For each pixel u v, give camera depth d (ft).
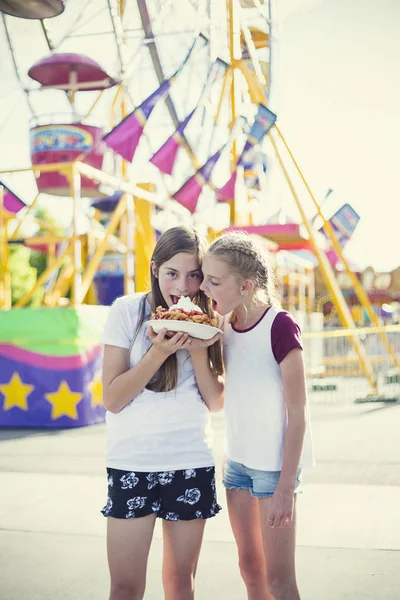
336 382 44.01
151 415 8.24
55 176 38.24
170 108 44.60
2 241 38.63
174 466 8.19
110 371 8.32
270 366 8.15
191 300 8.59
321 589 11.32
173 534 8.28
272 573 8.07
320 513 15.69
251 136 40.98
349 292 93.71
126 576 8.07
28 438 27.35
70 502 16.93
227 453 8.73
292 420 7.88
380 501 16.65
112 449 8.36
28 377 30.89
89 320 31.81
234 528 8.79
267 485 8.11
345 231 50.31
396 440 25.63
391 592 11.16
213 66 45.11
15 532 14.58
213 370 8.57
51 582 11.90
